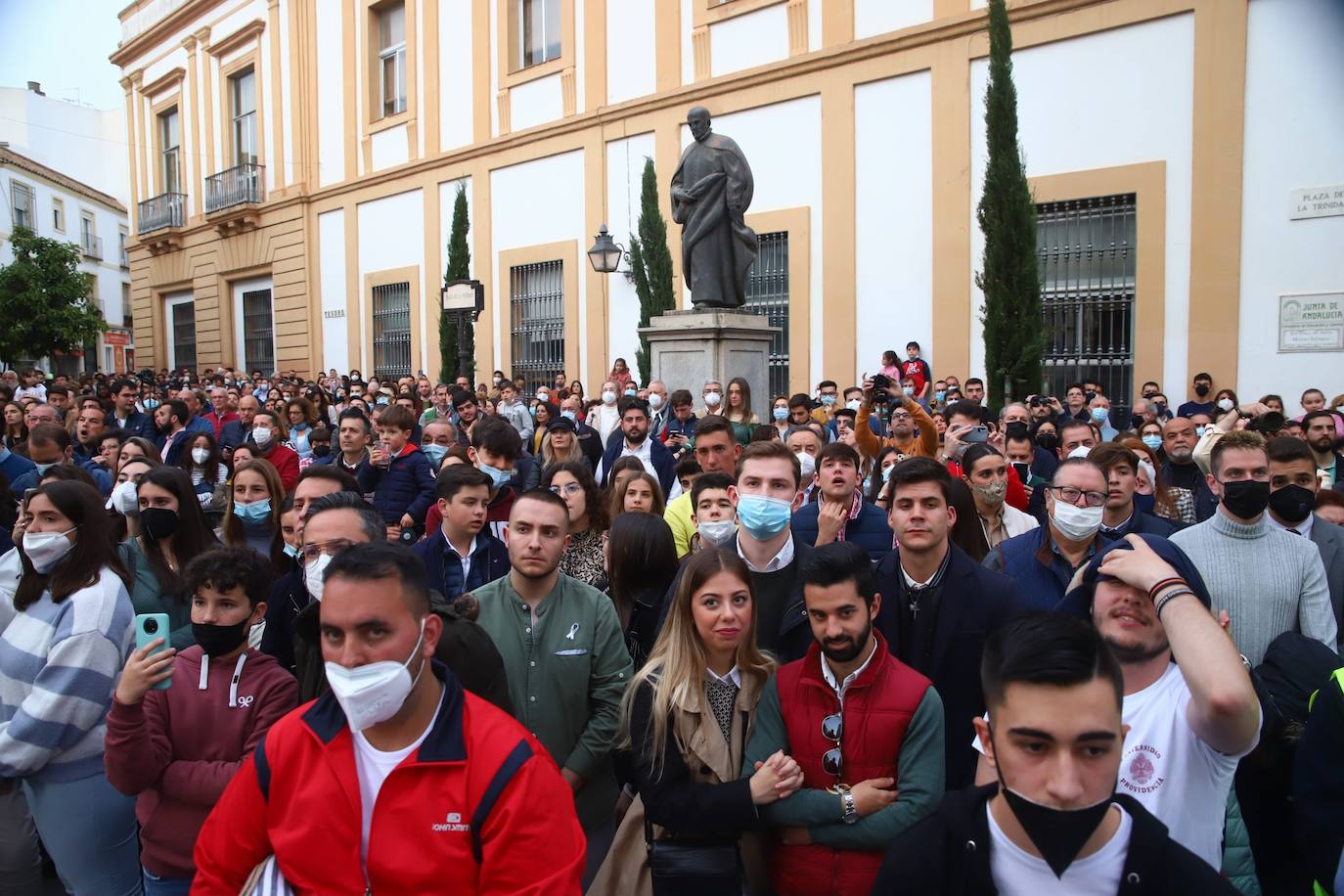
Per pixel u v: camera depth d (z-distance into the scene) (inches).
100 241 1595.7
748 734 115.1
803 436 229.6
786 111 559.8
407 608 77.7
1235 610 137.4
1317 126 396.2
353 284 887.1
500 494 238.5
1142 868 65.3
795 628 130.7
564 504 139.5
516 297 744.3
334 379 779.4
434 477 286.0
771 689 113.7
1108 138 446.3
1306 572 137.3
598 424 421.1
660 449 292.4
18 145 1566.2
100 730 127.7
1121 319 452.1
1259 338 412.5
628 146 646.5
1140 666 91.7
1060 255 466.9
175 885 110.6
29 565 132.0
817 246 549.6
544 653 136.3
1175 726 88.2
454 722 79.2
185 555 162.4
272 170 972.6
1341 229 392.5
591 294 678.5
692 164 406.0
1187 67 423.8
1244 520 139.1
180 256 1141.7
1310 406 362.0
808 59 542.3
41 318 1051.9
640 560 159.5
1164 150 431.5
